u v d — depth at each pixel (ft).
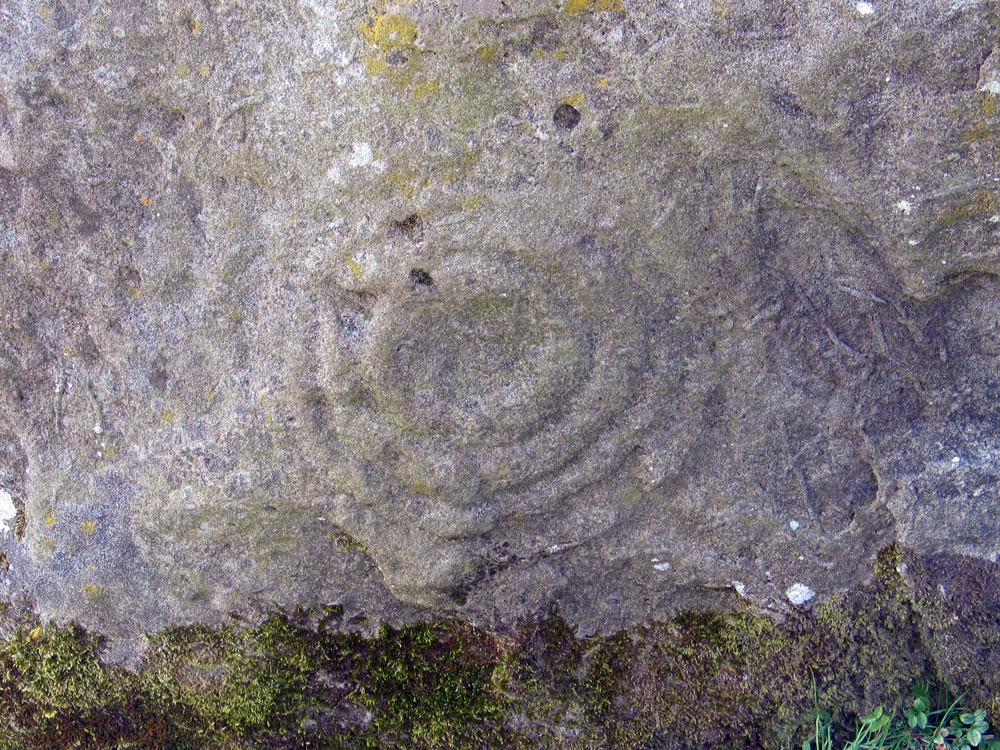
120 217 3.13
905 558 3.23
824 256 2.95
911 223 2.83
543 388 2.97
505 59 2.76
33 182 3.11
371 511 3.16
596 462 3.08
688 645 3.34
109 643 3.48
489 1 2.70
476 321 2.94
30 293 3.26
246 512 3.22
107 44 2.94
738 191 2.85
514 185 2.81
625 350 2.96
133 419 3.30
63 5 2.94
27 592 3.48
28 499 3.43
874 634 3.28
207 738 3.53
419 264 2.87
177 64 2.94
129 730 3.56
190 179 3.05
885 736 3.26
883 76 2.73
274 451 3.14
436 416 3.02
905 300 2.99
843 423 3.11
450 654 3.41
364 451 3.09
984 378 3.11
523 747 3.38
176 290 3.16
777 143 2.79
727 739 3.33
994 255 2.85
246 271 3.07
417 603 3.29
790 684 3.30
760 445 3.11
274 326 3.07
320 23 2.80
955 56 2.69
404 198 2.84
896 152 2.77
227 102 2.92
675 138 2.79
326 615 3.40
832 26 2.70
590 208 2.82
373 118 2.81
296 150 2.89
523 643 3.33
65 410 3.36
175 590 3.38
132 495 3.33
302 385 3.05
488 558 3.20
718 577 3.23
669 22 2.71
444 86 2.77
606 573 3.26
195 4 2.89
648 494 3.15
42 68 2.97
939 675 3.28
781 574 3.23
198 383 3.20
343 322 3.00
